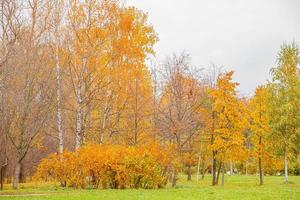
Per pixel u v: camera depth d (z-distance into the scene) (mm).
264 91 38969
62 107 29078
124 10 30578
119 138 34219
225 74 36094
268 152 38906
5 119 26188
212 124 36656
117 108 32219
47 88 27453
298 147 38812
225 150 36219
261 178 39281
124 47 29766
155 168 26531
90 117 33125
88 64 28422
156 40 32469
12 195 21016
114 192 22062
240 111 36344
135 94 32094
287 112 38344
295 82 39719
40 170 26531
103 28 28781
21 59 26609
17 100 26391
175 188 26953
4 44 26938
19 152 26734
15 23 27219
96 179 25953
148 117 35062
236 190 24938
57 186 26781
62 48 28312
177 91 31812
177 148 30109
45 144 39219
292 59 40500
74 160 25938
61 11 28656
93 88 29734
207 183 41562
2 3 26938
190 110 32531
